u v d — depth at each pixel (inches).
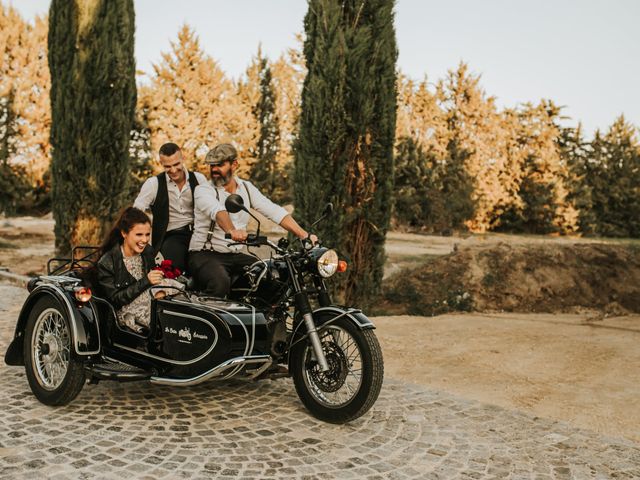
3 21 1288.1
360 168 308.5
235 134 1608.0
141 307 168.7
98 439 140.2
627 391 195.5
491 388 197.5
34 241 722.2
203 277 173.9
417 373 213.8
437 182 1198.3
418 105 1595.7
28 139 1310.3
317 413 159.6
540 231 1464.1
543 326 299.1
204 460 131.0
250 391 183.5
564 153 1800.0
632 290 359.9
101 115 404.5
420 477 127.0
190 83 1400.1
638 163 1660.9
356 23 303.1
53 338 165.3
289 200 1679.4
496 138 1535.4
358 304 316.8
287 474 125.6
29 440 137.6
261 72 1838.1
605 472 132.6
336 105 298.7
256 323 156.5
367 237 315.6
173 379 154.1
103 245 172.1
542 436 153.0
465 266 383.6
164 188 194.1
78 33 401.4
